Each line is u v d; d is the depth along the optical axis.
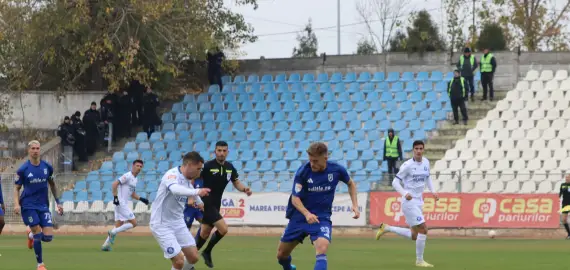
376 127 42.72
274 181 37.03
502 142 39.44
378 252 24.34
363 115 43.53
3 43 43.28
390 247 26.77
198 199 16.08
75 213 38.28
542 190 35.06
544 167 37.88
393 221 34.47
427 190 34.59
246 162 41.50
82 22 42.38
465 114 41.34
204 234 18.72
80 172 42.59
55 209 38.16
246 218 36.09
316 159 13.83
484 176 35.09
